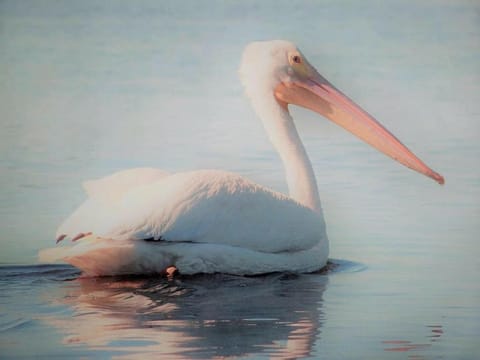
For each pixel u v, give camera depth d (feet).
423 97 75.61
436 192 52.49
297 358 30.37
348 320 34.19
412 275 40.04
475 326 33.71
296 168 43.78
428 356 30.91
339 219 48.29
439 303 36.32
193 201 38.40
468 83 80.33
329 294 37.47
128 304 35.55
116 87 79.56
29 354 30.48
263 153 59.88
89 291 37.11
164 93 77.36
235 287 38.17
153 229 37.60
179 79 82.58
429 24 108.99
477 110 71.56
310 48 95.71
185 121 68.44
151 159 58.70
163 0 125.59
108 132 65.77
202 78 82.94
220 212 38.88
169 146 61.72
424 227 46.73
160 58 90.99
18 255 41.93
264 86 44.73
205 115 70.23
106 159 58.95
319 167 57.11
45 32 103.71
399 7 120.57
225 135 64.39
